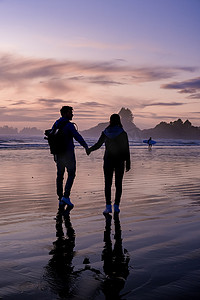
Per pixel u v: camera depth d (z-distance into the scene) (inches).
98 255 118.2
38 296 83.3
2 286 89.8
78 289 87.7
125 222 176.4
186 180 383.9
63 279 94.8
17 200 250.1
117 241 137.6
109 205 205.5
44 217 190.5
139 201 244.5
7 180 380.8
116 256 116.5
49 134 240.2
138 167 568.7
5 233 152.6
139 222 175.9
